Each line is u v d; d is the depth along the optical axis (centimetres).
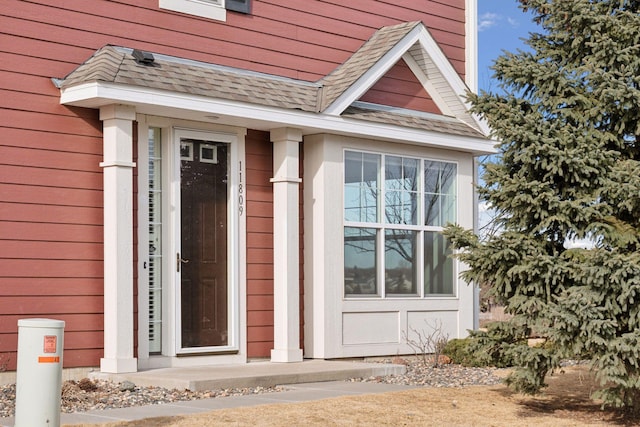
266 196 1184
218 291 1130
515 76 922
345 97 1190
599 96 880
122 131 998
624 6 920
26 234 960
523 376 843
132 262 1007
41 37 984
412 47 1316
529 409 907
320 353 1194
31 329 643
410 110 1327
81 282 997
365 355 1235
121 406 854
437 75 1345
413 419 819
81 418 775
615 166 859
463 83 1349
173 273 1078
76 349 988
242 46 1171
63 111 993
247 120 1106
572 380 1130
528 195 848
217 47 1145
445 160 1354
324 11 1269
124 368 986
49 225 977
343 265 1219
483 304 2344
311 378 1043
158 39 1088
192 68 1084
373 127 1224
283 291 1160
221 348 1122
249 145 1170
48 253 974
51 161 981
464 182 1377
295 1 1234
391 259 1282
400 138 1256
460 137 1327
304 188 1224
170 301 1077
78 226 998
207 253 1121
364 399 909
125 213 995
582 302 762
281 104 1118
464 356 1232
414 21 1320
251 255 1162
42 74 982
